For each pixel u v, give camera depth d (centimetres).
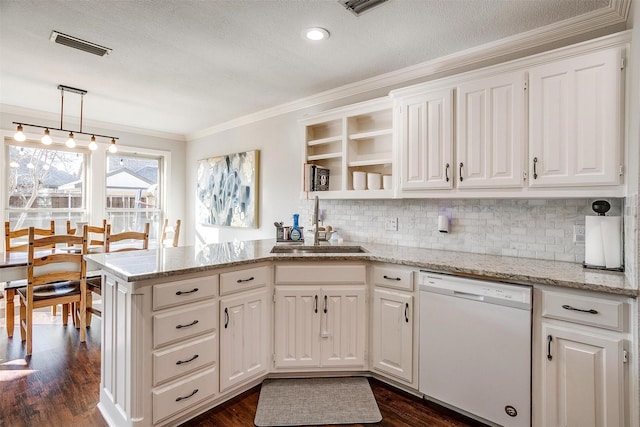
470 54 254
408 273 224
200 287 198
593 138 182
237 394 228
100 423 194
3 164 407
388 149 302
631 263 162
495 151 215
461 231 264
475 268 197
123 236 351
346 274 242
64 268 294
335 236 339
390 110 285
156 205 549
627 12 190
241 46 251
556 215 224
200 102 386
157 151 538
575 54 188
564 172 191
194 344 196
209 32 232
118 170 510
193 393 196
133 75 308
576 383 165
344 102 339
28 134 422
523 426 179
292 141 391
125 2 200
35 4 201
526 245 235
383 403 219
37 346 294
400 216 299
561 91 192
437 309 211
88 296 333
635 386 149
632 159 165
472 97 225
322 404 217
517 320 181
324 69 292
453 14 207
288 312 240
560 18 211
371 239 318
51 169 449
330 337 242
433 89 242
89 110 419
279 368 241
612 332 157
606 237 192
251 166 434
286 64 282
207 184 512
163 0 197
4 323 350
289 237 316
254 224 429
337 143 337
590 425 161
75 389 228
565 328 168
